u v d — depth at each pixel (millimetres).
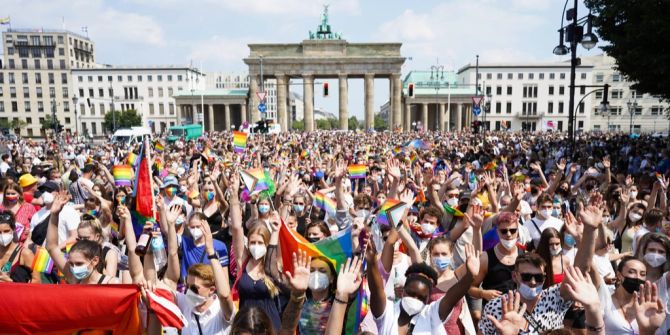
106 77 148000
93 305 5219
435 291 6379
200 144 44875
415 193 13211
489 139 53219
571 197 13758
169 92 148750
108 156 29531
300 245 6074
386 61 108500
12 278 7098
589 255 5746
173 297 5539
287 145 40344
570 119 23625
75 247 6074
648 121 131000
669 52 26969
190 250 7719
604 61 140125
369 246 5312
